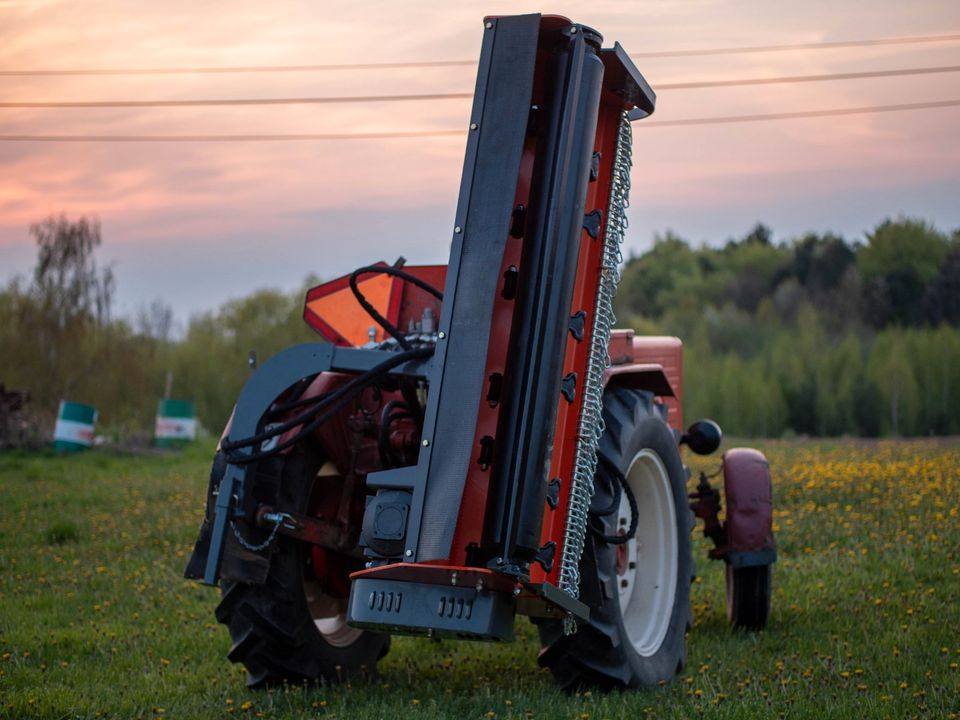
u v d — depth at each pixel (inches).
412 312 225.1
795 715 173.8
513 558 157.8
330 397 187.8
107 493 551.5
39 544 400.5
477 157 167.0
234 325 1295.5
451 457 161.6
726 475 251.4
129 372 1038.4
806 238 1801.2
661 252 2053.4
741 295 1809.8
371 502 167.8
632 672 198.1
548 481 165.6
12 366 1006.4
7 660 234.2
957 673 196.5
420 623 158.2
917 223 1544.0
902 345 1274.6
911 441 901.8
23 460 756.0
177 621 271.7
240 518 191.5
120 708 195.2
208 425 1267.2
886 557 309.4
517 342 162.1
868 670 202.4
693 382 1341.0
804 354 1350.9
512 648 247.3
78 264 1022.4
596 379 177.0
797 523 375.6
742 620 251.4
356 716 183.8
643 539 219.6
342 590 217.8
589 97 167.9
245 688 210.2
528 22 167.2
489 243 164.4
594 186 181.8
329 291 229.5
